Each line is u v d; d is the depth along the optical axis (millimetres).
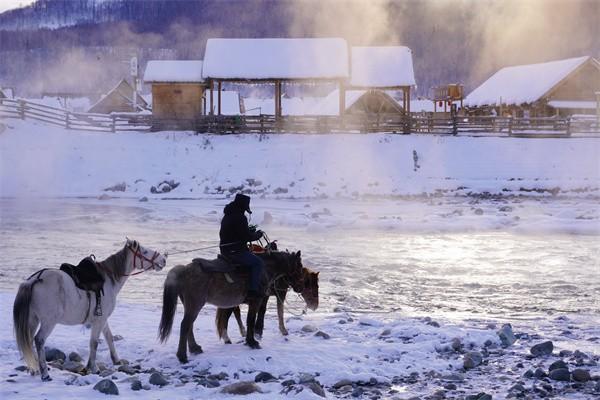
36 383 10258
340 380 10633
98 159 45719
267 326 14117
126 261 11320
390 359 11828
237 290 12023
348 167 45094
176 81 55656
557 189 42500
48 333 10438
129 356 11992
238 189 42125
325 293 17969
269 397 9602
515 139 49531
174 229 29656
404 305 16719
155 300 16891
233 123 51969
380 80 58875
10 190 41562
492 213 34125
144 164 45125
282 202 38562
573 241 26625
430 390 10336
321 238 27125
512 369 11422
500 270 21141
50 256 22875
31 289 10289
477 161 46844
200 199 39938
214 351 12141
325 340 12898
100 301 10922
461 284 19188
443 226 29547
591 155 47719
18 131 49094
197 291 11734
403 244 25844
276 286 12875
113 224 30891
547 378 10883
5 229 29109
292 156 46188
